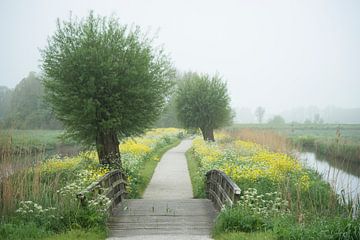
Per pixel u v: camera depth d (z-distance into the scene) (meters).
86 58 15.95
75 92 16.22
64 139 17.86
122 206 12.52
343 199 12.45
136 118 17.19
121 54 16.89
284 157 19.61
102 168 15.82
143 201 13.57
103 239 8.65
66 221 9.24
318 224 8.62
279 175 15.50
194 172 22.00
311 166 22.95
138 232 9.49
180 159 29.81
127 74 16.66
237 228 8.98
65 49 16.47
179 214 11.38
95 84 16.28
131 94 16.78
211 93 38.00
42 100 17.16
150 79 17.34
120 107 16.67
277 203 10.83
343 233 7.64
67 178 14.16
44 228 8.77
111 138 17.59
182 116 38.81
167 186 18.64
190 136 60.47
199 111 38.16
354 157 26.09
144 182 18.91
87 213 9.45
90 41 16.62
